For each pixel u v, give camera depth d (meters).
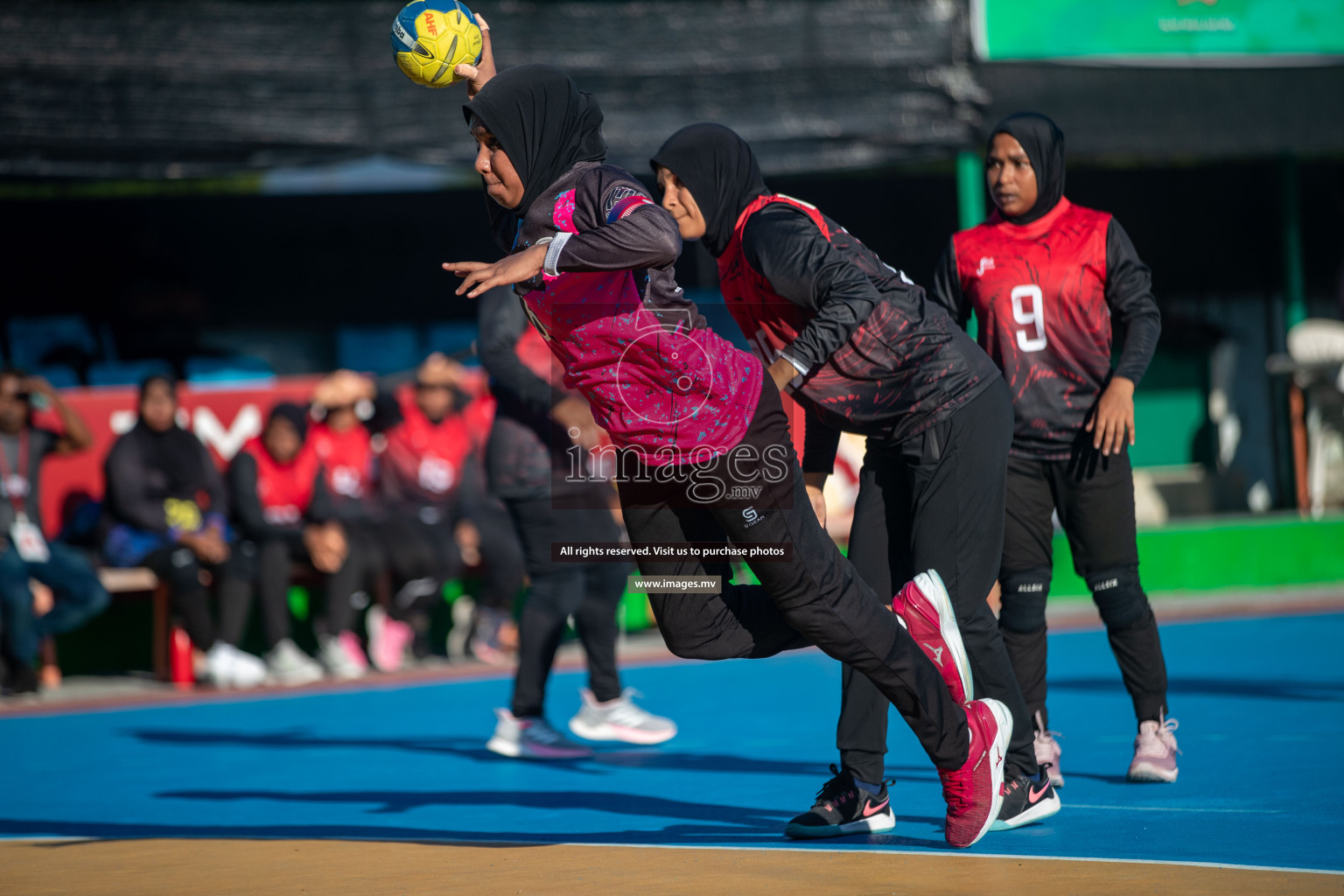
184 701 25.81
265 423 28.84
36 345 40.06
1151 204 43.72
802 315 11.55
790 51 33.22
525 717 18.28
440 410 29.81
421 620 29.80
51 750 20.12
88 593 27.02
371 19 32.41
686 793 14.87
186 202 40.56
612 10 32.84
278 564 28.16
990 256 14.30
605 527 18.67
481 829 13.11
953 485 11.64
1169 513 41.06
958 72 33.41
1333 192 44.44
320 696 25.58
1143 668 14.17
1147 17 33.75
